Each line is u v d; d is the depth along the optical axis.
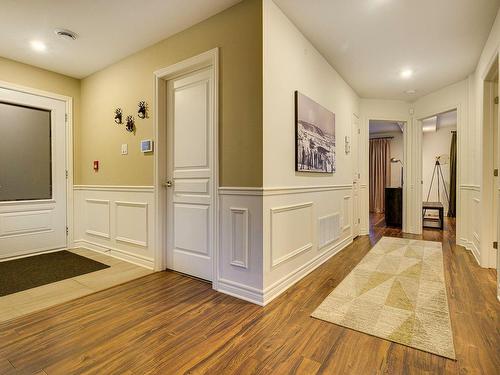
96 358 1.49
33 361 1.46
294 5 2.29
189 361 1.46
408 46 2.99
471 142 3.73
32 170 3.50
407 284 2.52
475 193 3.44
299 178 2.69
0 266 3.04
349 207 4.16
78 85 3.87
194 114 2.63
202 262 2.62
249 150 2.17
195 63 2.51
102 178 3.55
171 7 2.29
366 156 4.91
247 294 2.19
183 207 2.76
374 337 1.67
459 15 2.43
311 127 2.86
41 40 2.83
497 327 1.77
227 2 2.22
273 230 2.25
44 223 3.59
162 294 2.30
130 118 3.15
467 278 2.66
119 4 2.25
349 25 2.58
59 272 2.84
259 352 1.53
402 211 5.26
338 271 2.89
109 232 3.46
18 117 3.38
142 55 3.01
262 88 2.10
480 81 3.23
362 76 3.83
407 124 5.02
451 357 1.48
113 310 2.03
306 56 2.80
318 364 1.43
